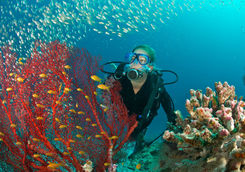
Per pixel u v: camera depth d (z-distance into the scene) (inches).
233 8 1910.7
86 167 84.9
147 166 95.8
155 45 2536.9
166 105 152.7
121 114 99.3
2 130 91.8
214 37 2625.5
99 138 96.8
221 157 69.4
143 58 136.3
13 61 106.7
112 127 96.5
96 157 96.1
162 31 2327.8
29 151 91.4
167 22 2038.6
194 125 82.4
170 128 113.3
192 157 79.0
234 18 2161.7
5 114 94.4
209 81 3083.2
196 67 3051.2
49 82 97.7
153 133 380.2
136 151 119.6
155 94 134.0
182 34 2511.1
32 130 88.7
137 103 140.6
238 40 2640.3
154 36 2367.1
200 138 71.6
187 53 2908.5
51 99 96.2
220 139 69.6
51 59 99.1
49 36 295.4
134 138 127.0
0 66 99.4
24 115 90.7
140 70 133.5
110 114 98.9
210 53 2903.5
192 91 107.1
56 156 85.7
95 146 98.1
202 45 2758.4
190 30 2470.5
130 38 2304.4
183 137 72.7
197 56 2962.6
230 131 72.9
